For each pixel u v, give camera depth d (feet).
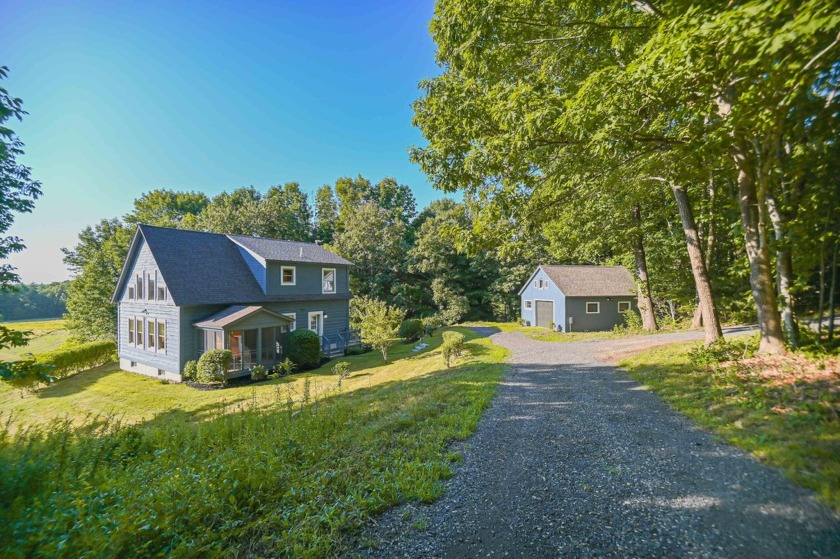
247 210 115.65
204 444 16.16
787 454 12.48
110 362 66.59
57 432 16.46
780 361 21.90
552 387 25.70
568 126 19.43
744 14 10.86
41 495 10.00
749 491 10.79
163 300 52.54
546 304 88.38
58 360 53.01
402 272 116.16
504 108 21.33
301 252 69.97
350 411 21.21
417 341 73.67
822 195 23.26
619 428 16.98
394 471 12.71
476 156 23.20
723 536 8.87
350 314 79.41
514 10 21.97
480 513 10.36
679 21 13.71
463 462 13.79
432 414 19.43
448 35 22.62
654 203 55.06
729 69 15.25
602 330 81.56
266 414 21.07
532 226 29.76
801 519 9.28
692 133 20.04
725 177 30.89
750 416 16.34
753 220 24.88
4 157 21.52
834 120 19.57
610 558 8.30
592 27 22.39
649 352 34.19
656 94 18.03
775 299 24.12
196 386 45.80
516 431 17.10
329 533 9.32
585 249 64.03
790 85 14.90
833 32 12.30
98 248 92.27
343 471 12.61
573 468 13.07
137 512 8.77
